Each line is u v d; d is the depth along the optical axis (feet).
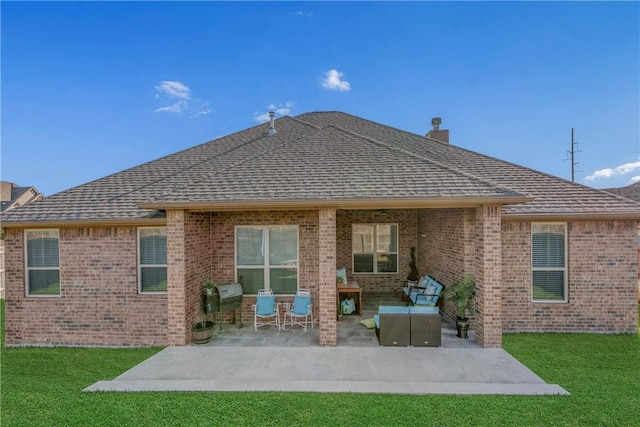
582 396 17.87
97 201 31.01
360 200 24.06
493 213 25.32
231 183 27.17
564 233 30.12
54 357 25.70
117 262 28.60
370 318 33.06
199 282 29.43
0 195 106.01
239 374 20.79
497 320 25.25
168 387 19.03
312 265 32.60
